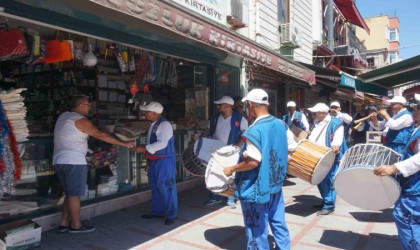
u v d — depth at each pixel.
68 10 4.18
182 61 7.34
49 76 7.00
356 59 15.03
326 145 5.39
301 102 12.60
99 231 4.50
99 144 5.22
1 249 3.65
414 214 3.11
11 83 7.00
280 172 3.26
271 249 3.98
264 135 3.13
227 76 8.07
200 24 4.39
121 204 5.47
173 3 3.94
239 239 4.30
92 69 6.80
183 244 4.13
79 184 4.29
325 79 10.10
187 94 7.73
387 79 9.75
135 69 6.55
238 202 6.07
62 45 4.56
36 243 3.94
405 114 4.71
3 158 3.61
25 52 4.05
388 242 4.25
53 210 4.56
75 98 4.42
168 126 4.79
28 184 4.32
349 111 19.28
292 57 11.38
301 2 12.72
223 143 5.52
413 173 3.07
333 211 5.50
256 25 9.50
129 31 5.09
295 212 5.52
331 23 16.30
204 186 7.23
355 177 3.56
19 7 3.77
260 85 9.80
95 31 4.69
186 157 4.95
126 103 7.38
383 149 3.61
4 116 3.56
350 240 4.31
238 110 6.07
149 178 5.00
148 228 4.66
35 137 4.37
